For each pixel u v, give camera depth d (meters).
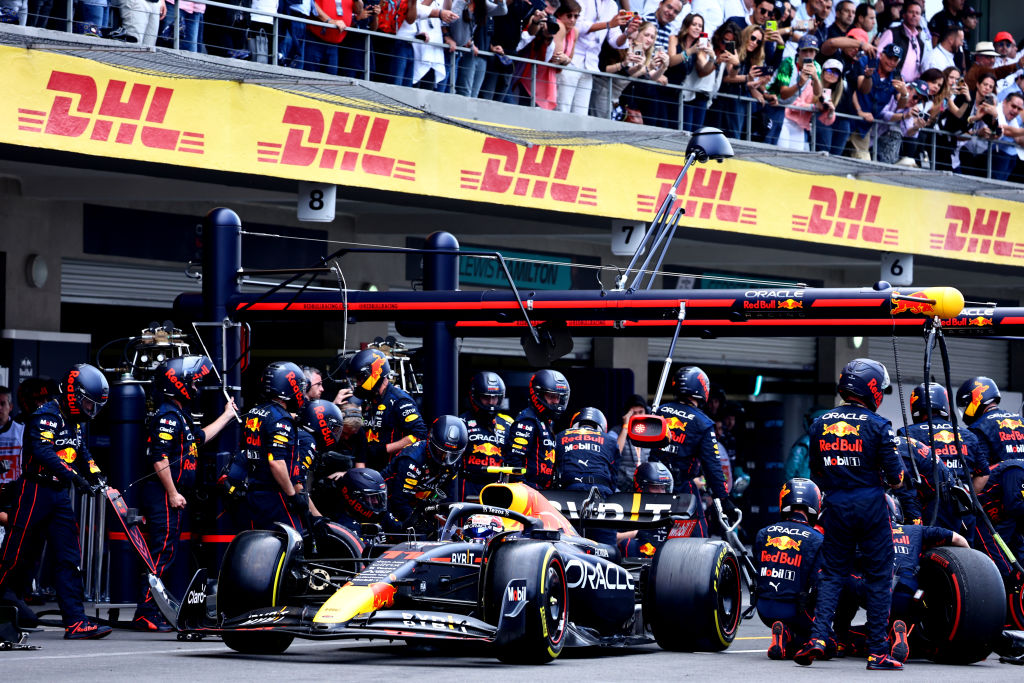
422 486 43.97
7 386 53.81
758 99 65.19
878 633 33.22
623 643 34.56
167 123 45.62
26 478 37.28
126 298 59.25
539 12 57.41
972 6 91.00
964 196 70.00
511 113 56.25
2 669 30.33
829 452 33.59
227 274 47.50
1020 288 89.81
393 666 31.25
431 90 54.94
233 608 32.62
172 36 49.38
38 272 55.19
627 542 47.22
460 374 69.25
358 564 34.47
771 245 66.19
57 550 37.25
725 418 70.06
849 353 86.25
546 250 71.50
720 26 64.62
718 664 33.19
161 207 59.22
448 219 65.00
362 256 66.06
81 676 29.06
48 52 42.81
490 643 30.86
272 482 37.97
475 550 32.91
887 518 33.38
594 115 62.03
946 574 34.75
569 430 44.34
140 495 40.78
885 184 66.62
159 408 40.66
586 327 45.47
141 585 40.19
